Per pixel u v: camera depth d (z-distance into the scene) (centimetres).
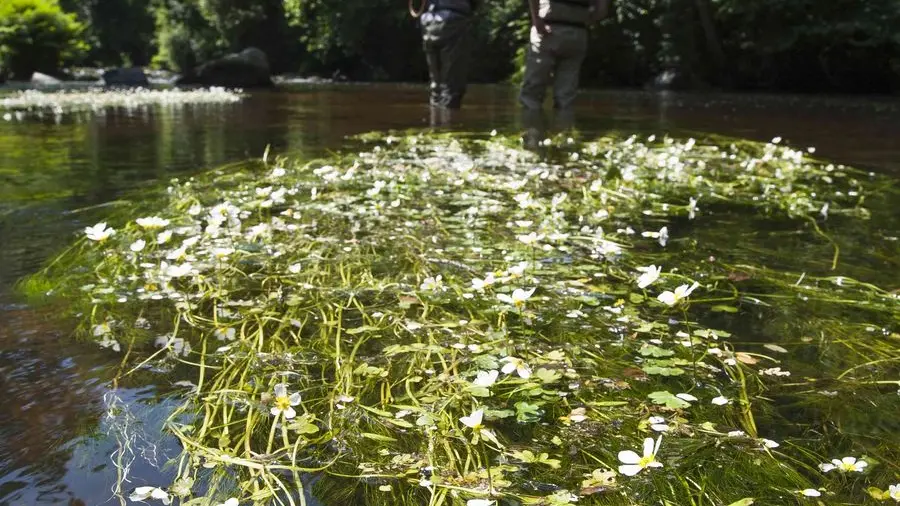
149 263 215
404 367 152
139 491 104
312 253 228
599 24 1758
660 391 141
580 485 112
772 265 230
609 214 290
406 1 2445
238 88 1673
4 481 109
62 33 2122
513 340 166
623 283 208
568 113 813
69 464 114
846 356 163
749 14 1498
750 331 177
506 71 2105
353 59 2597
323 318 178
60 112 809
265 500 107
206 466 114
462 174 365
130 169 387
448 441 124
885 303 197
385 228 260
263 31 2977
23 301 186
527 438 126
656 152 467
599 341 167
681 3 1642
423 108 889
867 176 405
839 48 1553
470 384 139
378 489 110
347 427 128
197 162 413
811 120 779
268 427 127
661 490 111
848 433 130
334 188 330
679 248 246
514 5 2070
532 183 345
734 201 327
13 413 130
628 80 1817
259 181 342
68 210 284
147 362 152
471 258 225
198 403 135
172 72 3198
